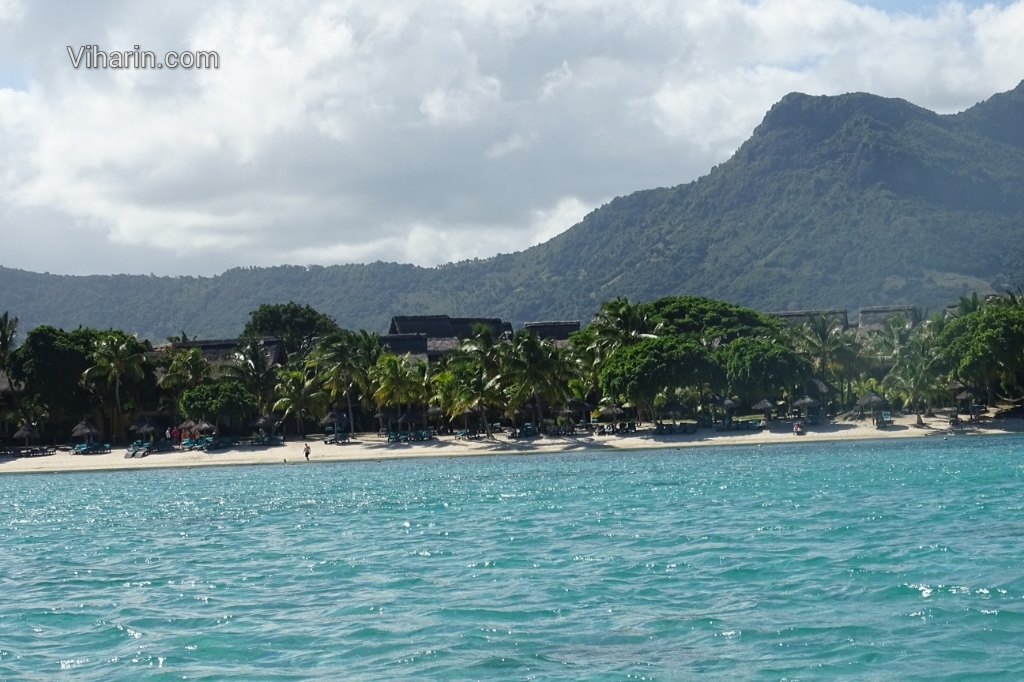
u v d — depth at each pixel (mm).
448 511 50344
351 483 70188
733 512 45188
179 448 104250
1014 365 91938
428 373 109688
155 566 37344
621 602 28047
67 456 101938
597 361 109688
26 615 29266
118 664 23859
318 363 111375
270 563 36719
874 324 144000
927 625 24844
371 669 22766
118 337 108938
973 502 45875
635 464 75688
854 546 35062
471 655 23516
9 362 107312
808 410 109188
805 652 23047
